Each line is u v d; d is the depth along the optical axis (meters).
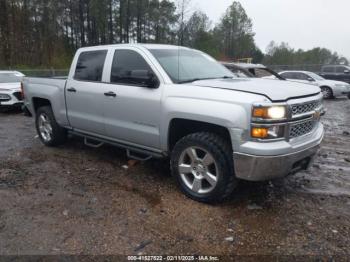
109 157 5.77
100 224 3.50
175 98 4.01
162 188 4.43
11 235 3.27
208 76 4.66
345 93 17.42
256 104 3.38
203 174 3.93
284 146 3.50
